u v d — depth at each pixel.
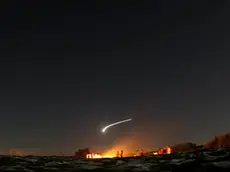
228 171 19.08
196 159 22.12
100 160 29.03
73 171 24.09
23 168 24.53
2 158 28.70
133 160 27.42
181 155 26.52
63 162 27.84
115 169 24.16
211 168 19.91
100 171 23.88
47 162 27.64
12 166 25.06
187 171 21.03
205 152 24.73
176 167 21.91
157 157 27.50
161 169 22.36
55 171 24.00
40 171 23.95
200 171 20.34
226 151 23.86
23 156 31.66
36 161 28.12
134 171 22.88
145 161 26.14
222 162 20.31
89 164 26.86
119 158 29.95
